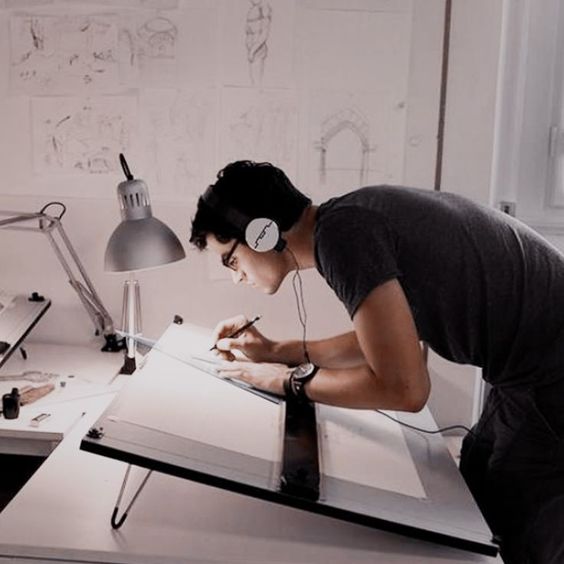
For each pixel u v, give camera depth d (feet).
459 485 3.87
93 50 6.23
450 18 6.09
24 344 6.72
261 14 6.12
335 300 6.61
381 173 6.37
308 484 3.44
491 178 6.36
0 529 3.43
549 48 6.46
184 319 6.68
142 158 6.39
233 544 3.43
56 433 4.89
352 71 6.21
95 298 6.28
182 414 3.95
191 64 6.22
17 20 6.20
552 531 3.82
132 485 3.87
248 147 6.34
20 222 6.41
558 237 6.77
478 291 3.76
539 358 3.85
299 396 4.12
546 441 3.88
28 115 6.36
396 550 3.45
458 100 6.22
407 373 3.50
